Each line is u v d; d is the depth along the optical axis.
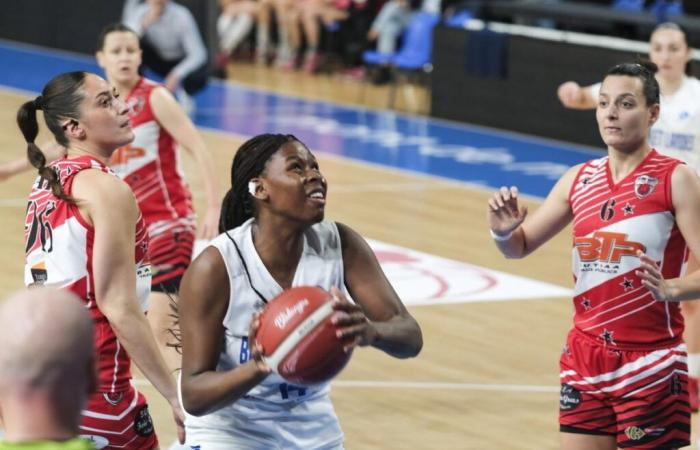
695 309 8.41
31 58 25.98
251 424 4.79
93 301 5.21
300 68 26.42
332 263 4.80
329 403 4.93
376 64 23.72
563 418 5.99
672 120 8.91
